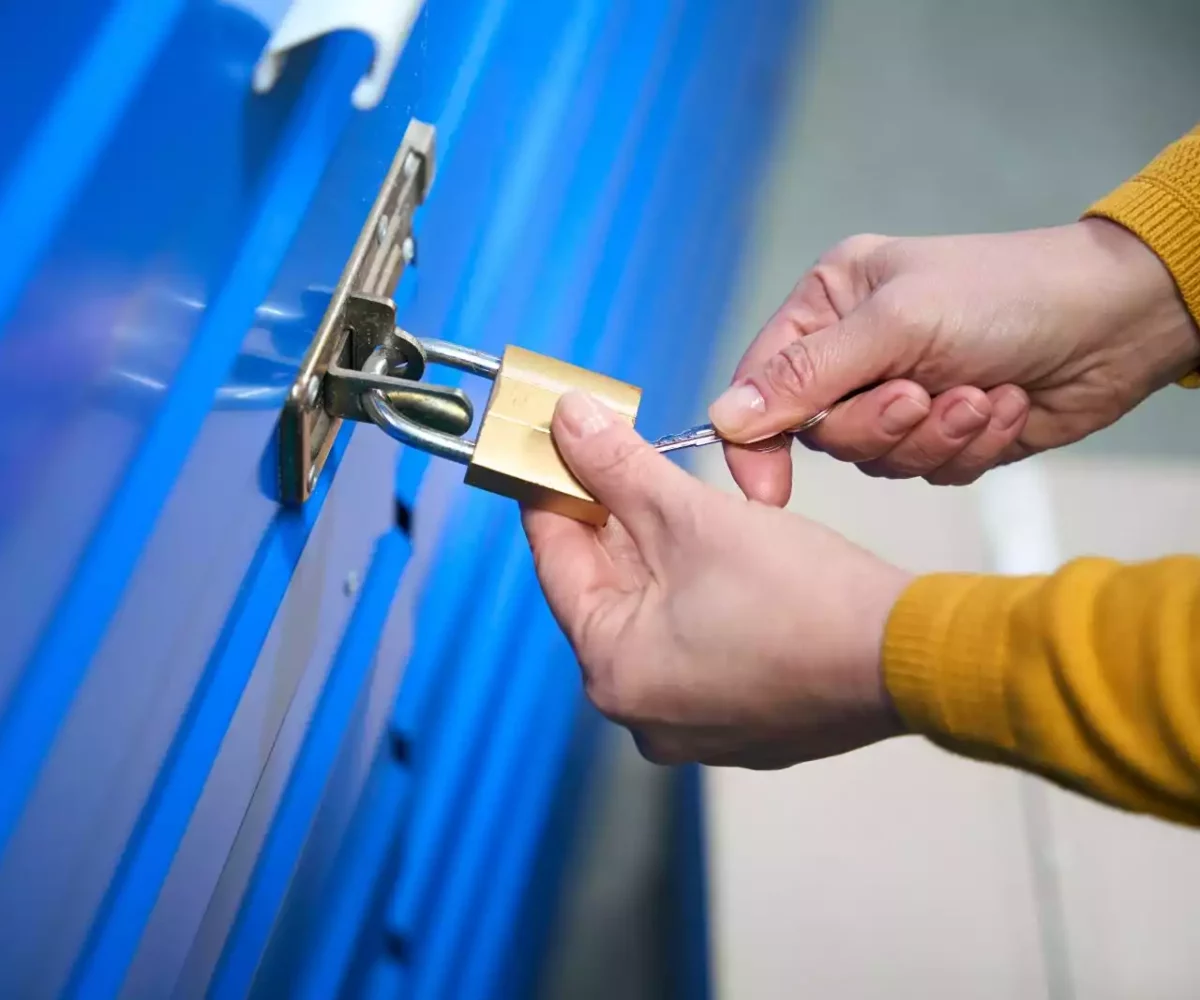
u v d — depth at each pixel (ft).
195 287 1.08
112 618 1.01
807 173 4.76
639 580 1.86
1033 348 2.16
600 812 3.43
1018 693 1.27
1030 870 2.44
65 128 0.81
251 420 1.27
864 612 1.47
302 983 2.24
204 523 1.20
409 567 2.40
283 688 1.66
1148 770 1.17
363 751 2.31
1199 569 1.20
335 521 1.79
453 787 2.83
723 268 4.30
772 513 1.62
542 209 3.02
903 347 2.08
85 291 0.86
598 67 3.43
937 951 2.35
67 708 0.96
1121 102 5.18
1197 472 3.22
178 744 1.30
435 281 2.30
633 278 3.65
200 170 1.02
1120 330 2.21
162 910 1.38
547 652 3.29
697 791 2.83
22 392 0.80
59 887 1.08
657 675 1.65
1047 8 5.40
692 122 4.14
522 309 2.98
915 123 4.95
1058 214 4.83
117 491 1.01
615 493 1.64
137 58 0.85
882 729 1.53
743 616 1.55
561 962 3.24
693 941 2.86
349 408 1.56
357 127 1.41
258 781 1.66
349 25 1.13
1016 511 3.12
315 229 1.34
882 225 4.66
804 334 2.45
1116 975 2.34
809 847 2.45
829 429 2.21
